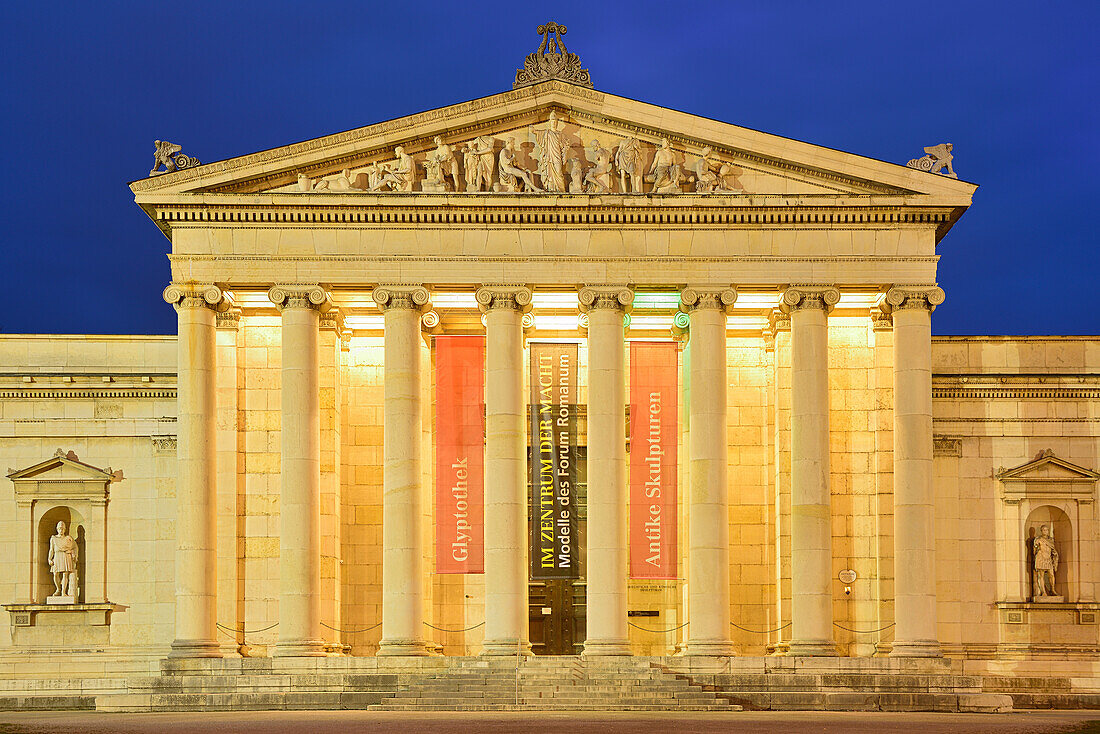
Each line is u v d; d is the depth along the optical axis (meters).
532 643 71.94
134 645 73.75
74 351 77.00
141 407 75.50
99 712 59.53
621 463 66.62
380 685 61.66
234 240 67.19
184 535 65.50
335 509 69.44
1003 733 46.19
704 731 45.84
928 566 65.50
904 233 67.44
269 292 66.94
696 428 66.62
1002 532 74.56
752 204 67.00
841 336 70.75
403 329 66.94
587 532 70.75
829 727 48.62
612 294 66.94
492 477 66.25
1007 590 74.12
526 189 67.44
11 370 76.69
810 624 65.38
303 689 61.84
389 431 66.62
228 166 66.88
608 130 68.38
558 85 67.62
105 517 74.69
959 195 66.81
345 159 67.94
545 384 67.12
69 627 73.94
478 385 67.25
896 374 67.00
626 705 58.62
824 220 67.38
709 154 67.88
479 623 71.31
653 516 66.19
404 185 67.62
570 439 66.81
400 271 67.12
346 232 67.31
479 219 67.38
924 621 65.06
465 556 66.12
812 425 66.50
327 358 70.12
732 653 65.44
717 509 66.06
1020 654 73.31
